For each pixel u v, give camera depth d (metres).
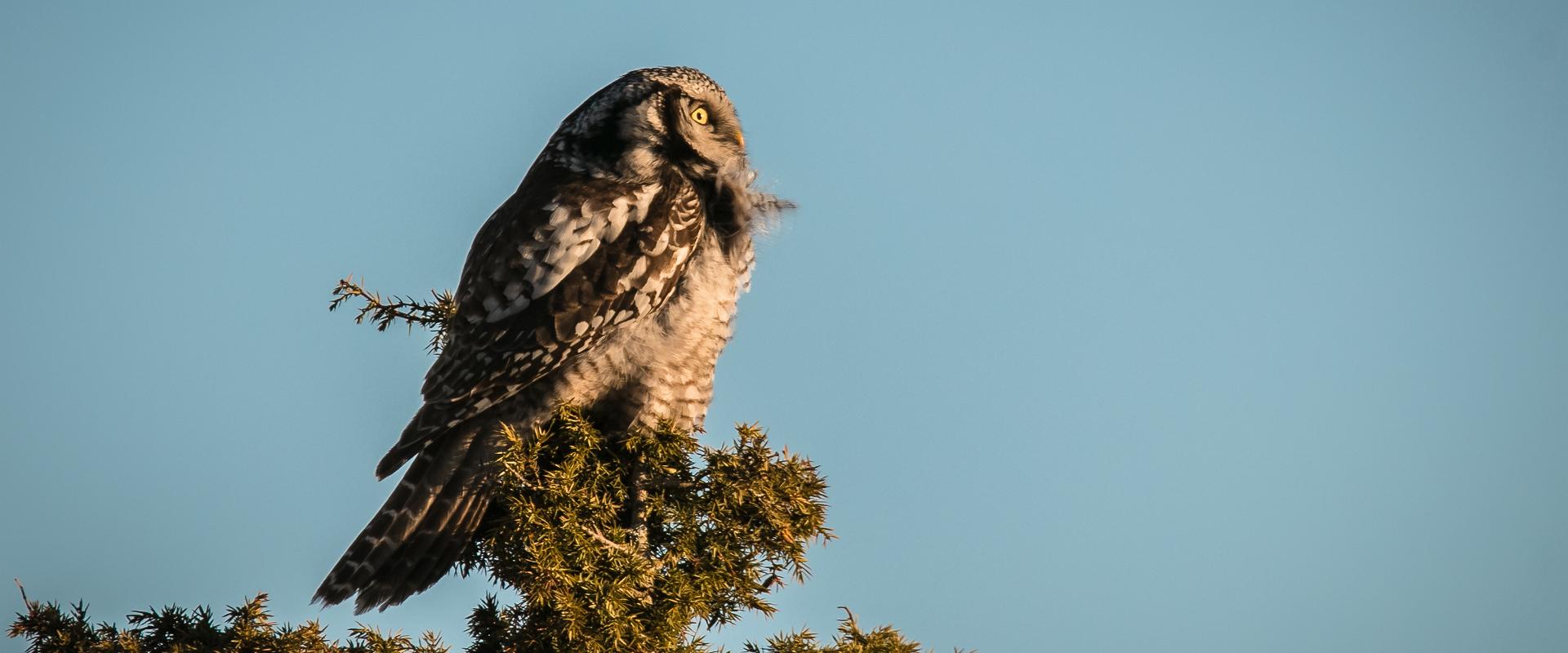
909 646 7.67
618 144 9.97
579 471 8.49
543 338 9.13
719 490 8.23
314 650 7.51
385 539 8.74
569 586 7.72
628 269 9.38
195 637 7.55
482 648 7.97
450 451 9.04
